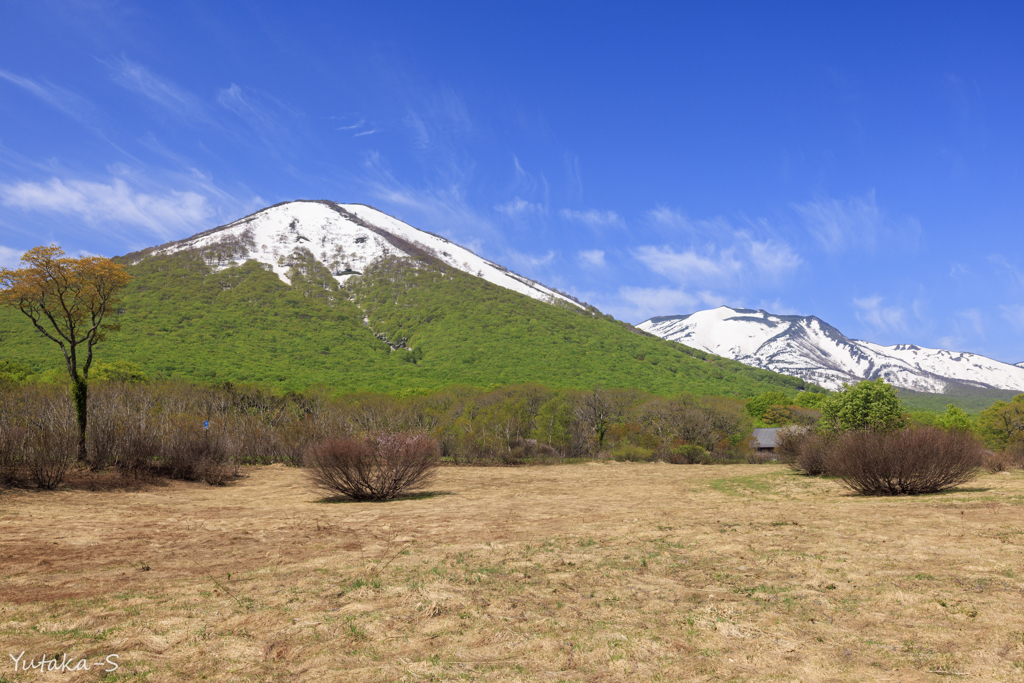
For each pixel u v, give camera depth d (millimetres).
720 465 32656
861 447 13070
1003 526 7199
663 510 11312
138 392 35719
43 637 4031
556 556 6695
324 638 4008
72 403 22344
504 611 4602
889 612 4254
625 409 44406
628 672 3367
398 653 3719
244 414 37844
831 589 4938
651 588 5242
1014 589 4555
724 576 5582
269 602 4934
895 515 8859
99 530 9117
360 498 14625
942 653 3430
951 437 12930
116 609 4750
